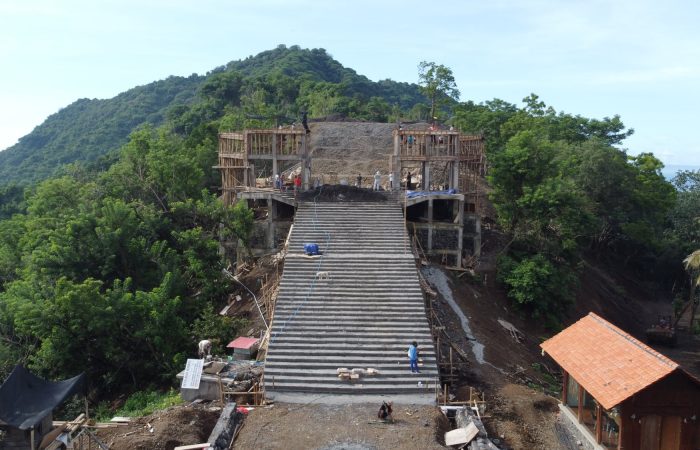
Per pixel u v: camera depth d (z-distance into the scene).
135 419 20.64
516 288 34.53
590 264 54.97
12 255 40.84
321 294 26.75
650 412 17.02
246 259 35.88
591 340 20.84
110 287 32.31
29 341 31.34
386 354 23.48
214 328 28.84
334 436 18.62
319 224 32.34
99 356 28.02
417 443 18.12
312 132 58.41
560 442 19.92
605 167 51.53
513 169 36.59
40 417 17.83
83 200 40.34
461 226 34.91
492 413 21.31
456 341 27.52
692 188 67.12
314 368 22.89
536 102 64.56
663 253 58.69
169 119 84.25
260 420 19.77
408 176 39.19
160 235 37.16
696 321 48.25
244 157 36.56
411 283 27.52
